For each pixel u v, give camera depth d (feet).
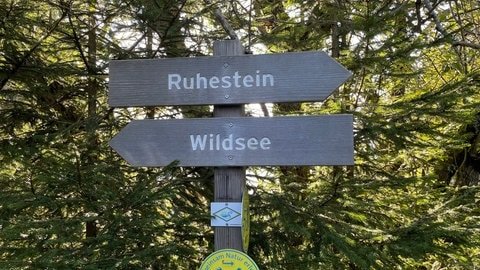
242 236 7.21
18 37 11.27
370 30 11.74
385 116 11.83
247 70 7.57
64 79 13.19
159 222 10.30
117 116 13.05
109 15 12.25
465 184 21.42
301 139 7.26
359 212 11.66
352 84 13.61
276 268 10.43
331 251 10.94
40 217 9.77
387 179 12.54
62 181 8.18
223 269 7.09
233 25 15.42
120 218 8.07
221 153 7.46
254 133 7.41
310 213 10.40
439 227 10.69
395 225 12.44
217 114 7.68
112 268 7.53
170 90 7.75
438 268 15.23
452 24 16.01
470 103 11.99
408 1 13.39
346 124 7.19
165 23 12.44
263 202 11.30
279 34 14.37
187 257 10.93
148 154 7.63
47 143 11.09
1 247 8.41
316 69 7.39
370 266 10.21
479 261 13.88
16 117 12.19
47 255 7.46
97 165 9.50
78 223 7.91
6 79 11.55
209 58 7.70
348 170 13.46
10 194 8.25
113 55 12.72
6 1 11.10
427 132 11.55
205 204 12.64
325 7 13.87
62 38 12.45
